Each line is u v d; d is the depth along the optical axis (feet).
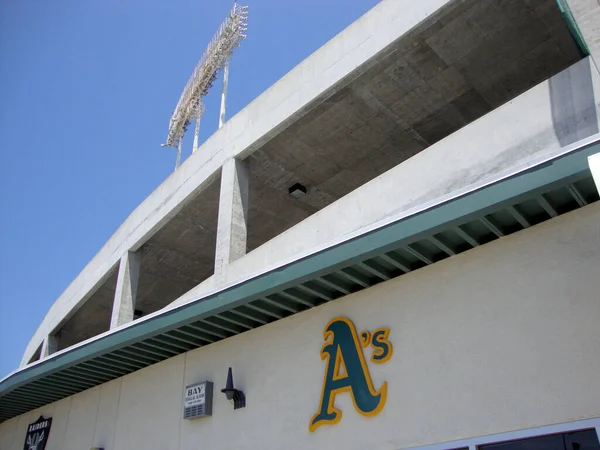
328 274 21.43
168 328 25.99
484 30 30.19
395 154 38.81
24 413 41.86
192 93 64.49
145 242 44.37
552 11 29.14
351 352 21.90
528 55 31.99
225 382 26.76
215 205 41.57
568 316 17.02
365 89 33.17
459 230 18.52
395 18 28.94
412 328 20.47
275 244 28.89
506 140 20.44
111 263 46.78
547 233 18.24
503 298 18.54
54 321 57.72
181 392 28.89
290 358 24.29
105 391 34.24
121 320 41.81
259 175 40.19
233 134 36.19
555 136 18.99
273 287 21.86
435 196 22.13
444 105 34.96
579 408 16.02
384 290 21.89
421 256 20.12
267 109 34.27
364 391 20.90
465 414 18.15
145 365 31.86
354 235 19.71
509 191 16.34
